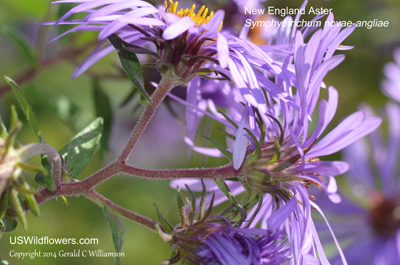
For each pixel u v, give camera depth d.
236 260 0.26
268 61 0.26
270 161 0.27
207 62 0.27
